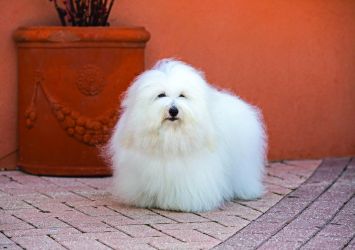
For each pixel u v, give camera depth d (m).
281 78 11.09
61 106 9.81
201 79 8.07
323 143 11.26
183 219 7.94
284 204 8.56
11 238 7.22
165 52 10.67
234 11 10.86
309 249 6.86
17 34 9.99
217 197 8.28
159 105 7.79
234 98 8.92
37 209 8.34
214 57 10.84
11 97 10.29
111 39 9.76
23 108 10.05
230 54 10.89
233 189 8.74
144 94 7.89
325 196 8.93
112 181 9.09
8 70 10.25
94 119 9.83
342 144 11.30
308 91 11.19
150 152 8.09
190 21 10.73
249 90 10.98
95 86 9.79
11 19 10.23
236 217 8.01
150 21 10.60
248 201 8.72
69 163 9.91
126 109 8.32
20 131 10.16
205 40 10.80
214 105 8.33
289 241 7.11
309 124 11.22
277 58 11.06
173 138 7.91
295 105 11.16
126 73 9.85
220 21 10.83
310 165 10.81
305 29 11.12
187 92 7.88
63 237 7.25
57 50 9.78
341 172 10.32
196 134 7.95
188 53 10.76
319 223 7.76
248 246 6.95
